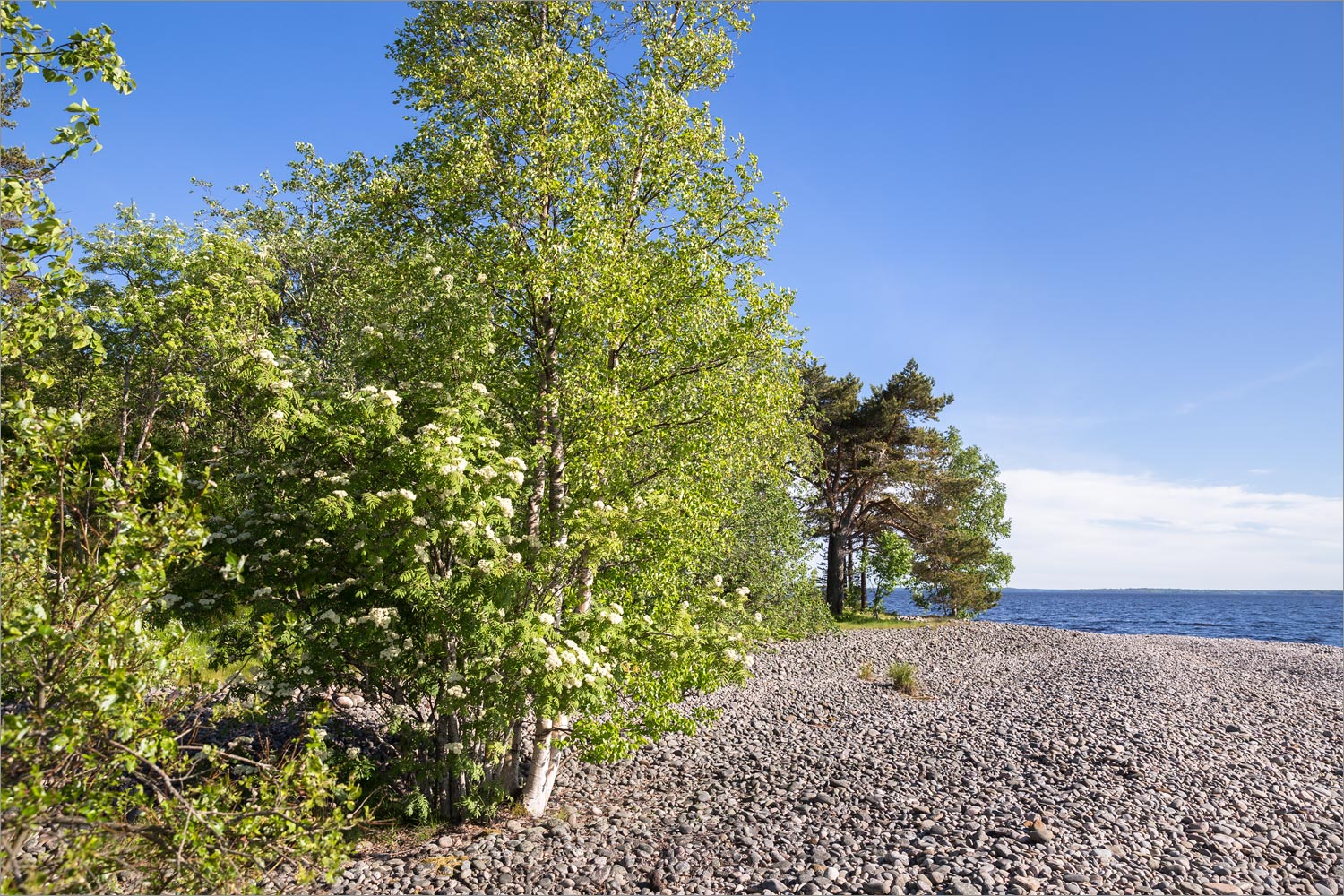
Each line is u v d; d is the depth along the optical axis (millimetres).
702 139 12062
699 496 11453
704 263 11773
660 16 12734
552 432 11281
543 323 11570
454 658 9797
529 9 12492
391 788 10578
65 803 5051
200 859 5250
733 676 10516
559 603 10352
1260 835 9898
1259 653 30859
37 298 6121
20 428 5016
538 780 10688
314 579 9453
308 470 9234
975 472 43281
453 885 8430
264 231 23625
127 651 5133
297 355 16859
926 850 9141
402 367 10391
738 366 11898
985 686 21141
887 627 34656
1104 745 13883
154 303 17578
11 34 5629
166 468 5285
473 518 8867
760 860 9102
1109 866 8734
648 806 11289
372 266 12734
